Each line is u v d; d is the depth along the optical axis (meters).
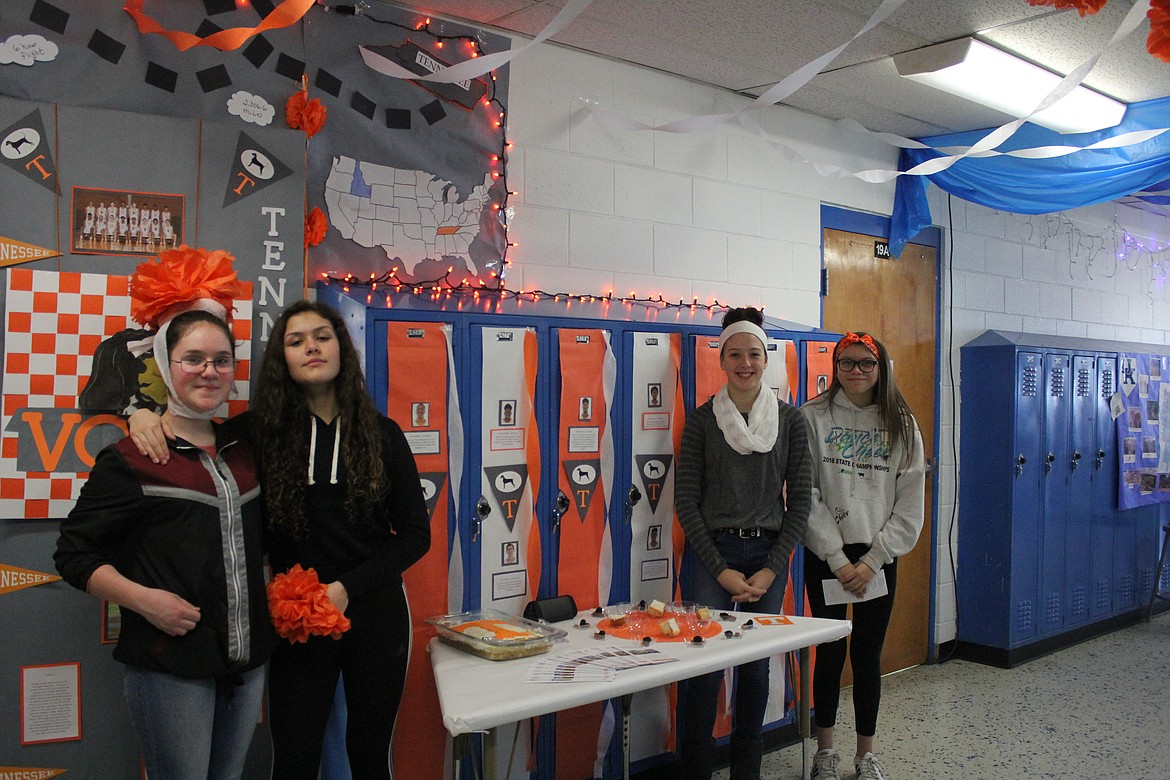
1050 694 4.20
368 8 2.74
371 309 2.48
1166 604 5.99
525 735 2.71
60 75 2.26
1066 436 5.01
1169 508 5.94
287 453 1.97
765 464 2.85
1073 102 3.80
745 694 2.86
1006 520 4.68
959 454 4.88
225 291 2.00
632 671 2.06
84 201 2.15
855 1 2.83
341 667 2.05
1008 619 4.66
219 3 2.48
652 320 3.32
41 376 2.09
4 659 2.09
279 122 2.56
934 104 3.89
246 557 1.86
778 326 3.56
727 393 2.93
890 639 4.53
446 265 2.92
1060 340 5.14
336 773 2.38
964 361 4.88
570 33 3.09
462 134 2.95
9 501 2.06
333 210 2.68
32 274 2.09
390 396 2.49
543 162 3.16
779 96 2.89
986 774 3.24
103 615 2.15
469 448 2.63
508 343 2.71
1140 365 5.59
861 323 4.34
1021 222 5.33
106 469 1.74
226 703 1.87
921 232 4.66
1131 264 6.43
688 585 3.11
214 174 2.29
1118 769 3.28
